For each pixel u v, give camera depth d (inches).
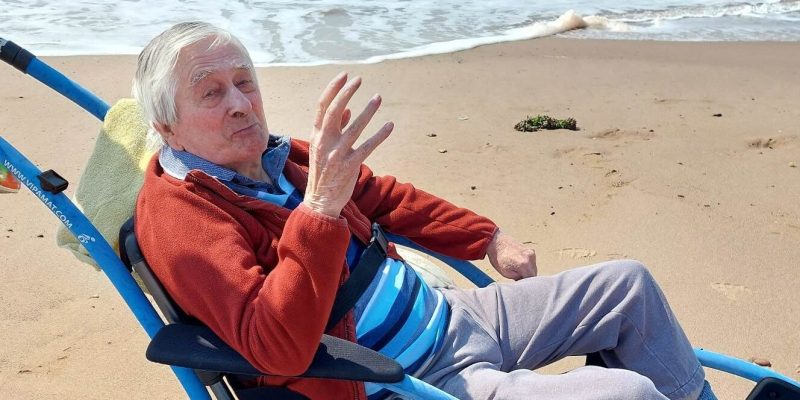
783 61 313.4
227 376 84.0
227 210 80.2
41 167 201.5
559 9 414.9
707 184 197.0
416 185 194.2
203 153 83.3
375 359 74.4
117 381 127.0
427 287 91.0
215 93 81.5
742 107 256.5
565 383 79.1
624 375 78.0
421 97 263.4
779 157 215.5
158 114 82.7
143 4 401.7
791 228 175.3
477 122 239.3
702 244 168.4
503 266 99.8
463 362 85.6
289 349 71.6
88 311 144.9
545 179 198.2
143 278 81.6
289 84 275.1
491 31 363.9
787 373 128.9
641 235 171.9
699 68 302.4
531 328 91.0
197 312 76.4
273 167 88.9
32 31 344.8
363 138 226.4
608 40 348.5
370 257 84.2
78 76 280.4
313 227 72.1
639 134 230.5
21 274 154.9
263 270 77.8
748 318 143.2
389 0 423.5
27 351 133.3
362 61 307.9
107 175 93.6
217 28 83.6
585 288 90.8
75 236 80.7
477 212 180.7
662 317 89.0
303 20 376.2
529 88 275.0
